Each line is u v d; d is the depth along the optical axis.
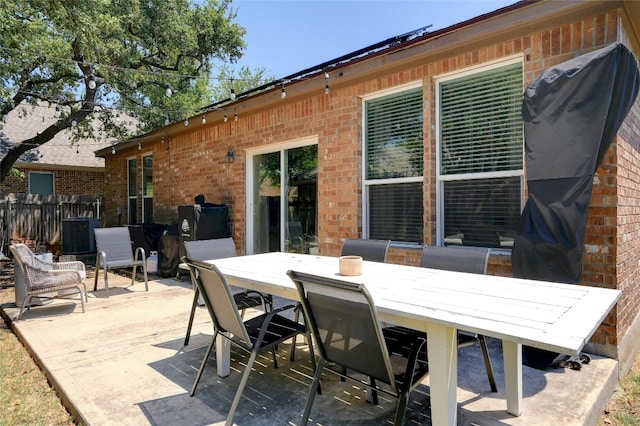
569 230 2.93
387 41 5.05
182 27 9.19
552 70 3.08
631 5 3.07
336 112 5.18
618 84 2.81
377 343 1.91
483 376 2.84
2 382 3.04
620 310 3.15
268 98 5.93
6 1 6.03
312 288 2.06
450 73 4.18
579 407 2.36
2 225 10.79
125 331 3.97
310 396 2.17
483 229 4.02
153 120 10.47
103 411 2.43
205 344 3.60
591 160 2.83
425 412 2.39
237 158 6.79
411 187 4.55
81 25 6.46
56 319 4.40
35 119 14.32
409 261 4.41
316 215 5.72
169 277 6.90
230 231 6.89
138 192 10.02
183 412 2.42
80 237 9.95
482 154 4.02
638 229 4.03
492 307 1.89
